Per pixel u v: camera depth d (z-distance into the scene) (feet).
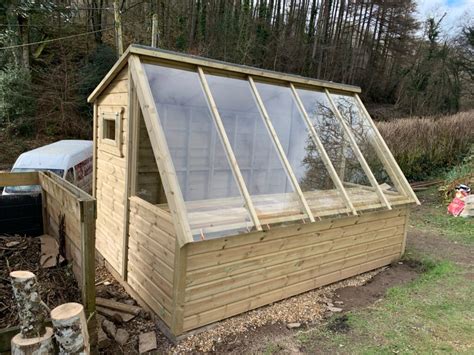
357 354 9.48
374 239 15.43
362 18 84.89
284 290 12.41
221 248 10.08
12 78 44.50
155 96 10.92
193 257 9.53
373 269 15.96
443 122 40.27
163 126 10.95
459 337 10.30
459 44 78.59
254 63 67.36
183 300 9.64
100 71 52.24
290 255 12.15
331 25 81.92
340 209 13.08
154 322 10.87
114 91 13.70
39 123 47.19
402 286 14.16
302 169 13.28
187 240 8.80
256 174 12.95
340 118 15.99
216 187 11.33
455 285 14.08
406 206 16.37
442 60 78.54
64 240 11.05
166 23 62.85
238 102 12.86
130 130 12.09
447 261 16.76
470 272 15.47
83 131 49.96
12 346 5.54
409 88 79.41
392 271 16.01
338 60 79.56
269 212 11.26
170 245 9.78
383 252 16.19
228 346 9.84
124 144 12.80
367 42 84.69
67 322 5.27
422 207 27.84
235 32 66.64
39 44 51.42
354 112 17.33
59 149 26.11
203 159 11.62
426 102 77.25
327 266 13.71
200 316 10.18
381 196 14.92
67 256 10.87
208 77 12.46
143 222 11.43
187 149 11.50
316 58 76.33
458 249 18.69
